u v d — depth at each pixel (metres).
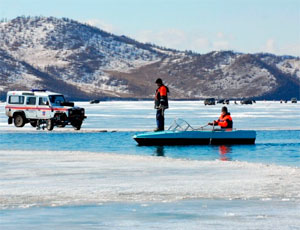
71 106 68.75
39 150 43.25
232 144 48.69
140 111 160.50
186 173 28.31
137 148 45.56
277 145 48.00
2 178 26.48
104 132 63.91
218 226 16.27
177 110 173.12
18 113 70.62
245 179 25.89
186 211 18.47
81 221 17.02
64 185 24.09
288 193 21.91
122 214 18.03
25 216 17.73
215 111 159.88
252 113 140.25
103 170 29.69
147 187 23.47
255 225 16.38
